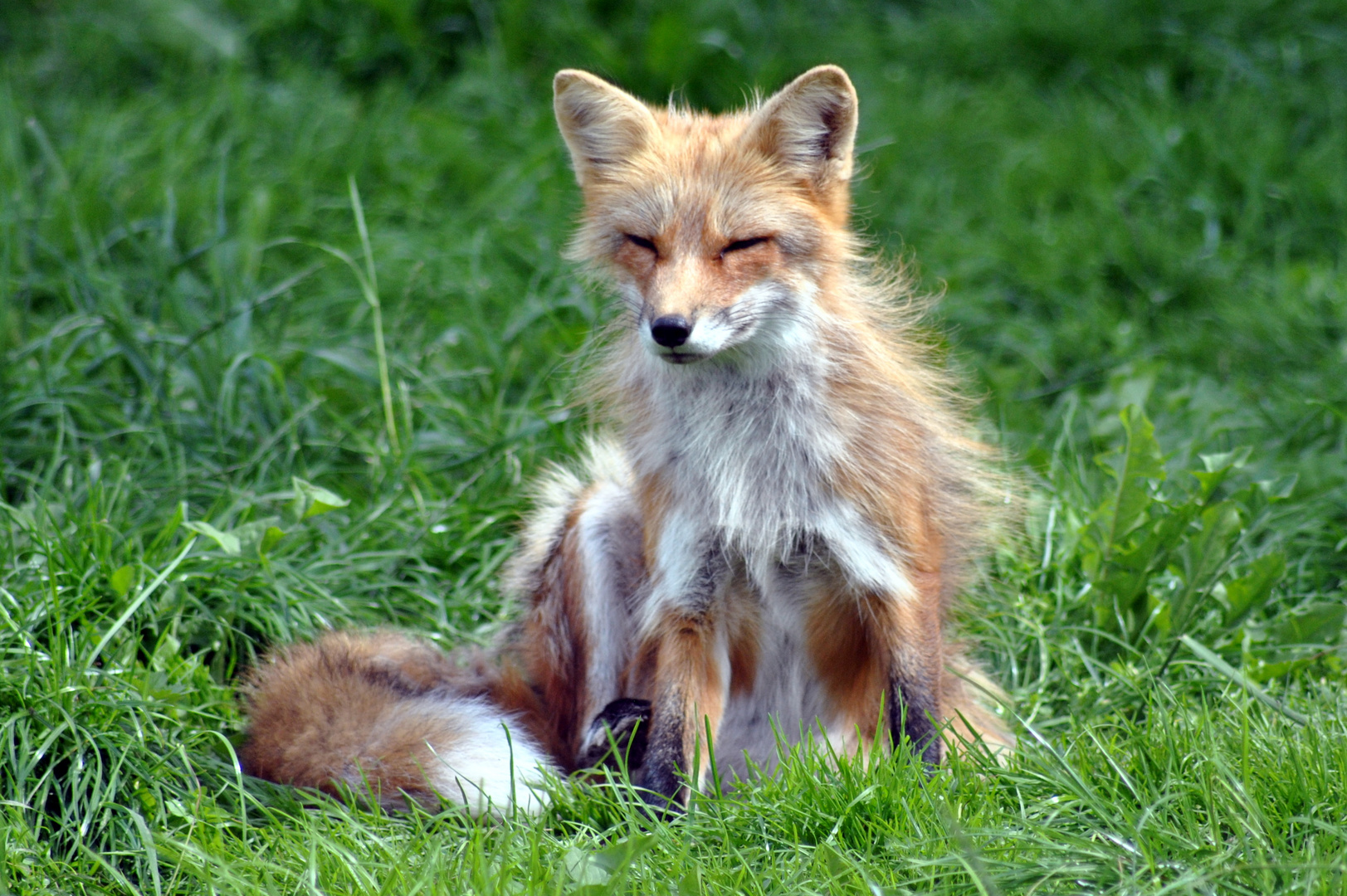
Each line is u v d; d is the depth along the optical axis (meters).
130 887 6.00
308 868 5.82
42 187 13.08
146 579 8.20
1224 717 6.98
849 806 6.12
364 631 8.17
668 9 16.42
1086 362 12.29
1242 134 14.77
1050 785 6.42
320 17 16.50
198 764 7.11
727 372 7.28
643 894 5.55
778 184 7.14
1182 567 8.47
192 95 15.29
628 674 7.90
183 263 11.46
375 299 10.46
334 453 10.51
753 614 7.43
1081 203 14.33
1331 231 13.67
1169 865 5.60
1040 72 16.62
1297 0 16.75
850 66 16.28
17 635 7.31
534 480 9.93
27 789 6.72
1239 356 12.16
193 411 10.55
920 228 13.98
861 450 7.12
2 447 9.91
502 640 8.61
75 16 16.58
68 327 10.67
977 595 8.90
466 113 15.62
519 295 12.52
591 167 7.76
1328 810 5.93
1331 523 9.77
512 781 6.54
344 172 14.18
